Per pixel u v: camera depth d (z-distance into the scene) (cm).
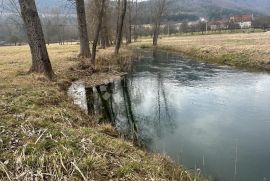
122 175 650
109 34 5478
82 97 1591
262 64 2633
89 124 1073
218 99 1641
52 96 1246
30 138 759
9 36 8269
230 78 2222
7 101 1061
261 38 5166
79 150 725
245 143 1050
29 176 612
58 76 1855
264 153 970
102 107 1516
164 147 1021
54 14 8619
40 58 1661
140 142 1051
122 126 1236
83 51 2816
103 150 752
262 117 1311
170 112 1452
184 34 10925
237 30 10506
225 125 1234
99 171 653
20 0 1570
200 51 3881
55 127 852
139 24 8888
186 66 2966
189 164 893
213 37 7106
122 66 2850
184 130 1196
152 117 1380
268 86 1911
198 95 1753
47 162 659
